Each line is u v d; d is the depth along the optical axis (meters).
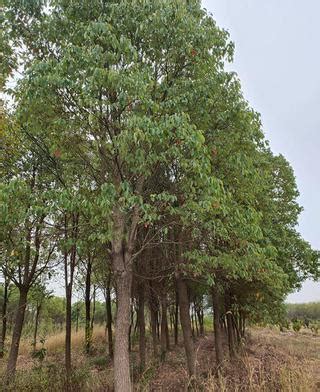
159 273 10.20
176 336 19.28
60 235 7.76
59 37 6.92
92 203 6.04
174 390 8.85
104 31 5.80
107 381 8.55
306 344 22.67
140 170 6.18
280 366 9.54
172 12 6.57
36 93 5.89
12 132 8.30
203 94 7.07
